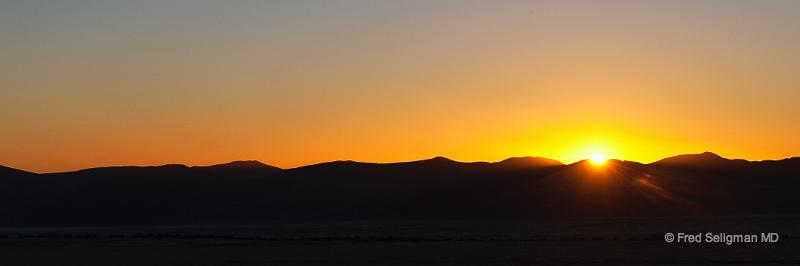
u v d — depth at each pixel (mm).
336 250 69750
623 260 56438
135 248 77375
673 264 53000
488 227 118062
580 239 79188
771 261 53844
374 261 58969
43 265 59906
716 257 57250
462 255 62969
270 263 58281
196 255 66875
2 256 69562
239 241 85562
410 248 70625
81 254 70312
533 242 75812
